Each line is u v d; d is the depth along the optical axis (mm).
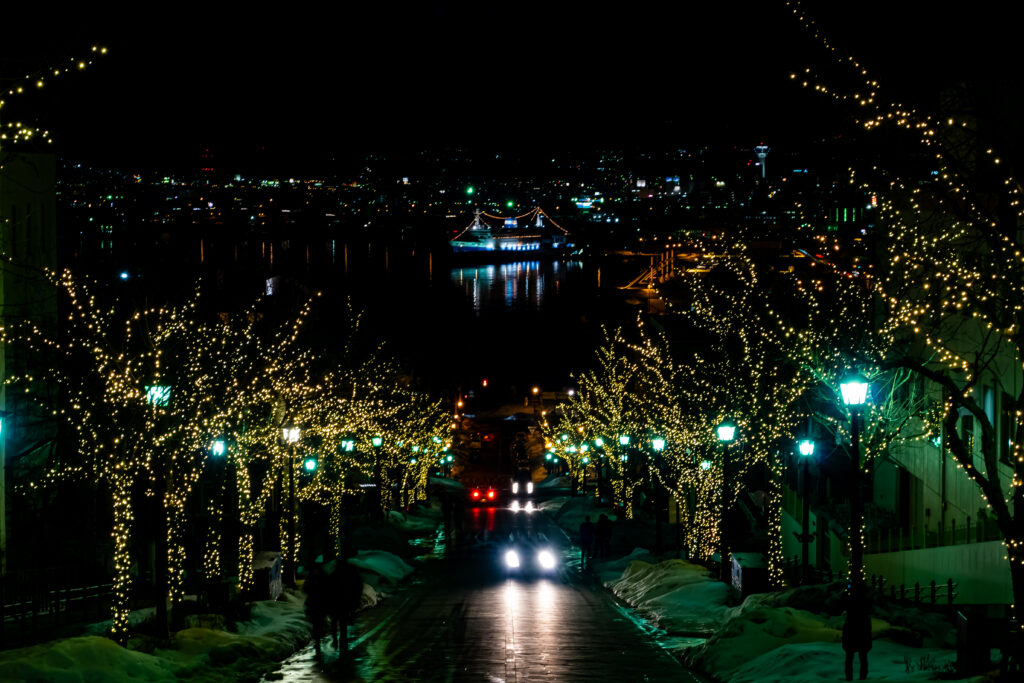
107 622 19062
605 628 21219
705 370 42594
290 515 26125
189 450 22828
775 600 19859
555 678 15508
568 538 44750
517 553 39750
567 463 71062
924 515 30562
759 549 36500
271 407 29266
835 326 29094
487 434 98500
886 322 24312
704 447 34969
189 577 24984
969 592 22312
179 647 16859
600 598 26875
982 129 13641
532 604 25422
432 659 17297
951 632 17125
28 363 26375
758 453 31531
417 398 57000
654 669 16547
